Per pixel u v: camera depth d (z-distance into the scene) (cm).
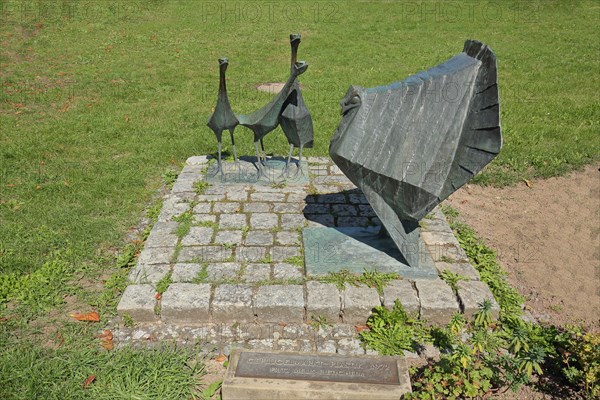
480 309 437
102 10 1725
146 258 535
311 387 373
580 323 486
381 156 473
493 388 407
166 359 423
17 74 1186
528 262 580
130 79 1187
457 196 717
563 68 1309
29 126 905
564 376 420
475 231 634
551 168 785
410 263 509
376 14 1866
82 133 878
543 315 498
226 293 482
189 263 526
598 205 702
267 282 500
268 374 386
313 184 699
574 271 566
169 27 1650
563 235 633
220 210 630
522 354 409
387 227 499
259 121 666
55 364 414
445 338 448
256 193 671
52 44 1431
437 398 372
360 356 404
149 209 646
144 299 476
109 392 393
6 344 439
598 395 396
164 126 915
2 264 529
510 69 1304
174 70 1267
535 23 1770
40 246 564
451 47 1488
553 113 1005
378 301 476
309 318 475
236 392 376
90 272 530
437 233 588
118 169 750
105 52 1394
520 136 886
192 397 397
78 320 468
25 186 694
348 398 371
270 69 1288
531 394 405
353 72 1262
